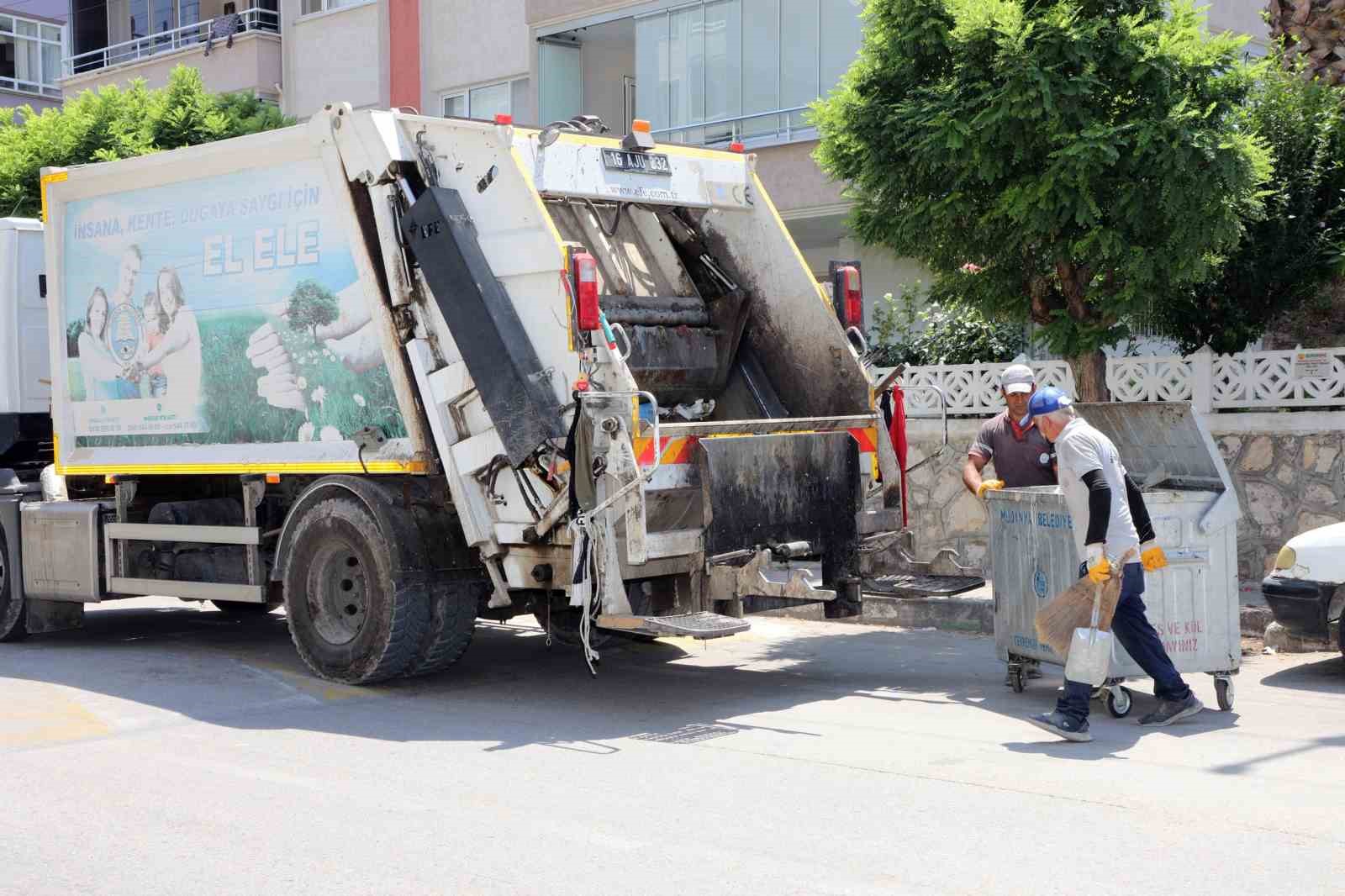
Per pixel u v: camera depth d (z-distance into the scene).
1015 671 7.83
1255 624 9.34
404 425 7.90
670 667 8.93
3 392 10.26
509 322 7.42
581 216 8.55
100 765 6.39
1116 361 10.97
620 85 20.34
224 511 9.55
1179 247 9.18
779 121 16.75
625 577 7.15
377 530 7.95
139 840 5.23
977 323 12.48
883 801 5.59
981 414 11.77
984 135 9.05
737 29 17.05
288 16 23.53
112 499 9.98
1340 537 8.10
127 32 27.83
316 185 8.21
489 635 10.38
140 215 9.25
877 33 9.91
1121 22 9.12
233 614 11.77
